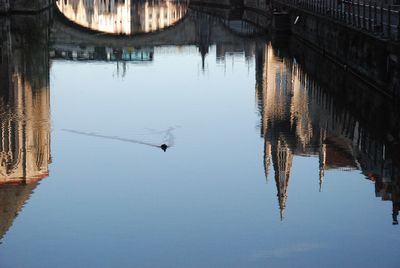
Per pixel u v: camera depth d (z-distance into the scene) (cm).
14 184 3941
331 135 4928
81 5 17938
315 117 5519
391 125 5138
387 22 5997
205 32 12775
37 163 4269
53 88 6644
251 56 9312
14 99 5988
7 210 3550
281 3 11931
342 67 7300
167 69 8094
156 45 12281
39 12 13775
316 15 8806
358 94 6112
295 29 10838
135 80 7238
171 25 13588
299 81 7019
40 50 9362
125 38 13038
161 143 4738
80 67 8156
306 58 8688
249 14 15100
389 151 4475
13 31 11100
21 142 4722
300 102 6041
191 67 8306
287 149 4653
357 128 5153
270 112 5691
